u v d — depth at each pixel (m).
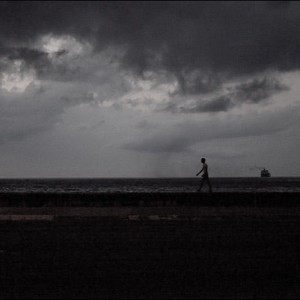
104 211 15.16
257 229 11.24
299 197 16.45
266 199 16.55
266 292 5.88
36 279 6.51
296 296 5.70
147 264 7.48
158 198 17.08
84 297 5.66
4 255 8.20
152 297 5.66
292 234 10.49
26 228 11.57
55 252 8.47
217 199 16.73
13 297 5.64
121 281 6.41
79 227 11.74
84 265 7.40
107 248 8.83
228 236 10.24
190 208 15.99
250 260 7.80
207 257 8.05
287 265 7.43
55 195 17.22
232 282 6.37
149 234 10.55
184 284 6.26
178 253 8.36
